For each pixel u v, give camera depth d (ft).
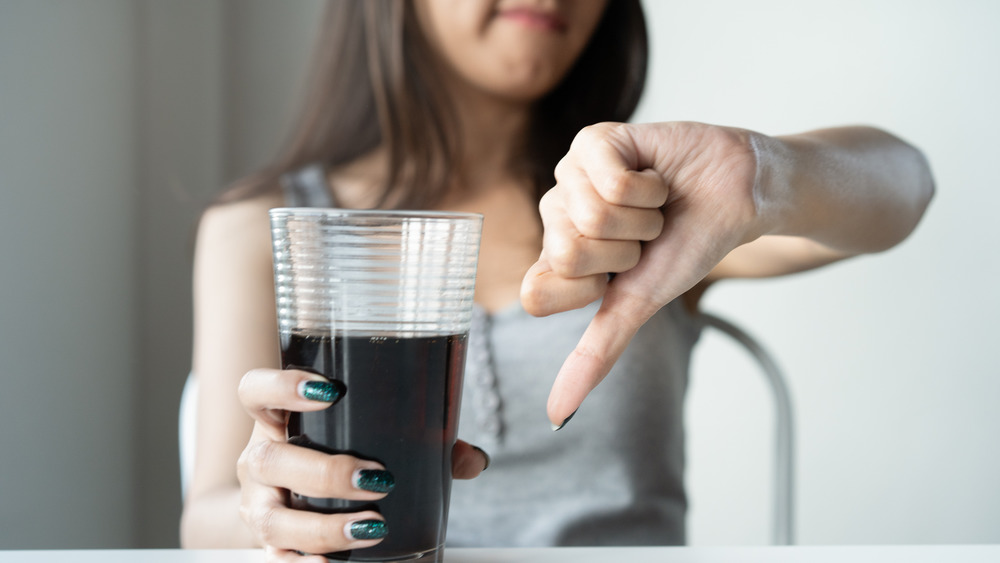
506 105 4.92
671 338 4.65
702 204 1.91
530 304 1.85
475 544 4.23
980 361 6.68
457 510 4.26
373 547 1.75
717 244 1.92
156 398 7.07
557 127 5.00
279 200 5.07
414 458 1.76
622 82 5.00
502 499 4.27
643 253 1.92
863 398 6.82
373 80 4.94
